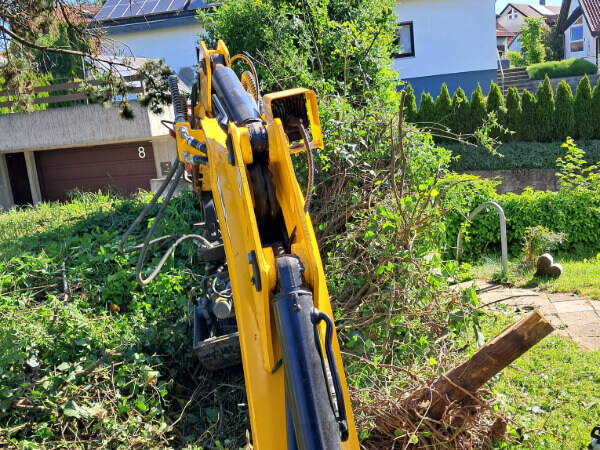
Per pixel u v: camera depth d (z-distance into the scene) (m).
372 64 7.55
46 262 6.35
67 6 8.47
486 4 18.44
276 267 2.66
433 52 18.98
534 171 15.85
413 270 4.77
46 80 13.91
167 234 6.98
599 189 9.40
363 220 5.26
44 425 3.96
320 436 2.31
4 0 7.96
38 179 15.43
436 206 5.24
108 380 4.41
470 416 3.63
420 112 16.92
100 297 5.79
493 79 18.92
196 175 5.18
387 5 8.56
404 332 4.73
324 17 7.56
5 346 4.38
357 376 4.20
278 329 2.54
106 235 7.19
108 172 15.38
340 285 4.89
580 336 5.68
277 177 3.04
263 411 2.60
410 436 3.53
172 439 4.14
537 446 3.85
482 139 6.35
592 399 4.48
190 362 4.83
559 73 21.98
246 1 8.10
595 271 7.85
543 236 8.19
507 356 3.55
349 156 5.38
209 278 4.64
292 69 6.62
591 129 16.73
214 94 3.93
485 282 7.81
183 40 18.25
